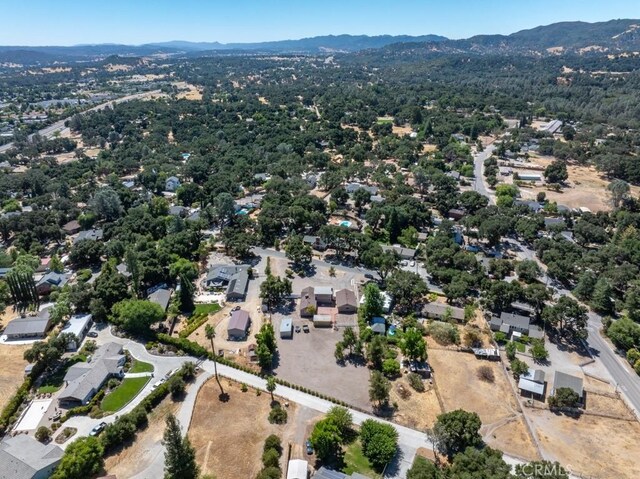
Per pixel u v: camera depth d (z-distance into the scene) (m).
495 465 67.12
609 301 122.44
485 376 98.38
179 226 163.38
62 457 72.62
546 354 103.00
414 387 95.00
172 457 68.31
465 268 139.62
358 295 131.25
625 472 75.94
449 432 76.00
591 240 160.62
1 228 165.00
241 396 92.44
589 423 86.44
